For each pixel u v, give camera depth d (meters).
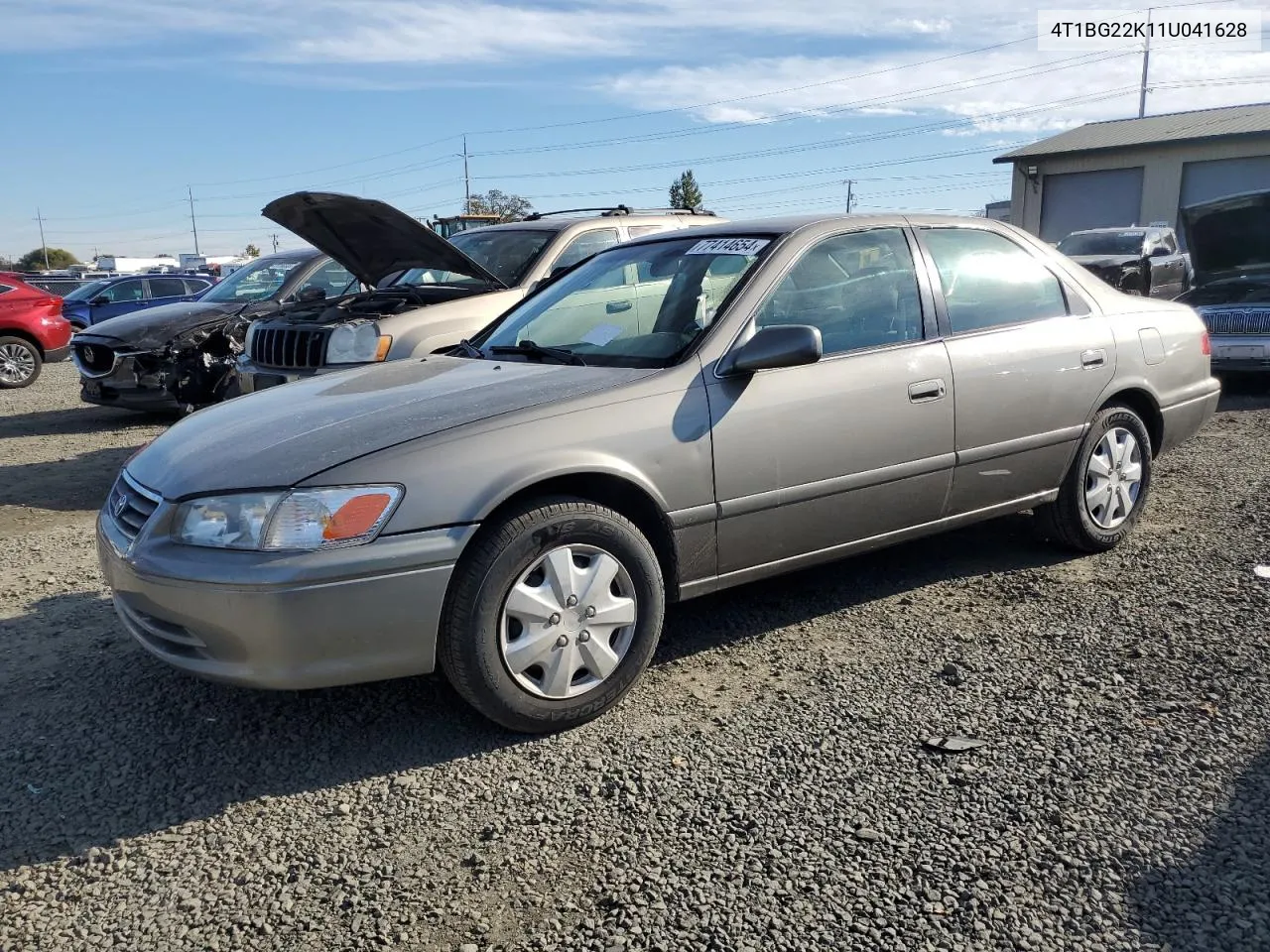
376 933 2.46
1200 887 2.49
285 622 2.96
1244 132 26.75
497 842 2.80
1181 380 5.26
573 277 4.76
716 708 3.53
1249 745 3.14
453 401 3.50
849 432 3.94
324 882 2.66
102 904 2.61
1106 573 4.71
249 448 3.28
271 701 3.69
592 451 3.36
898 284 4.27
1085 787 2.94
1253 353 9.70
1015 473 4.54
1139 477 5.05
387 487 3.07
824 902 2.48
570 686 3.36
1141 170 28.94
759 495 3.75
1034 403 4.53
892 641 4.04
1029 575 4.71
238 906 2.58
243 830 2.91
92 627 4.46
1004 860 2.62
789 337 3.58
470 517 3.14
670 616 4.38
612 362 3.86
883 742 3.24
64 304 19.59
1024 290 4.71
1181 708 3.38
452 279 7.64
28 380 14.12
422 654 3.14
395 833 2.86
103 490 7.36
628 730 3.39
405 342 6.29
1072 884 2.52
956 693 3.55
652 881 2.60
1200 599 4.32
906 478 4.14
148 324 9.45
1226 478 6.42
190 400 9.08
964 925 2.39
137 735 3.47
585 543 3.34
